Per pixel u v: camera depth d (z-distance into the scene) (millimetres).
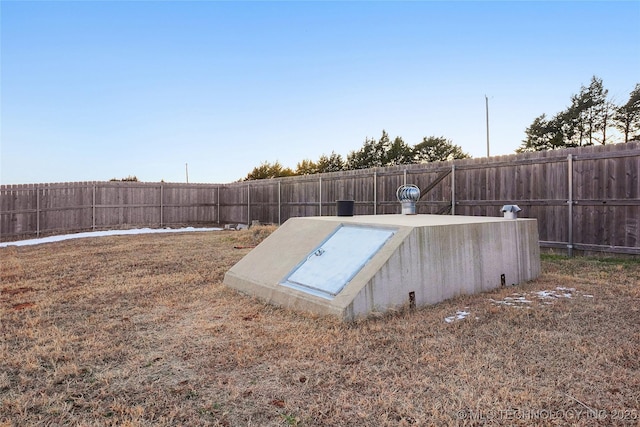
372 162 27297
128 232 14070
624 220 6812
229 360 2748
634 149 6668
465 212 9148
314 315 3645
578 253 7359
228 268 6500
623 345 2848
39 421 1978
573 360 2605
